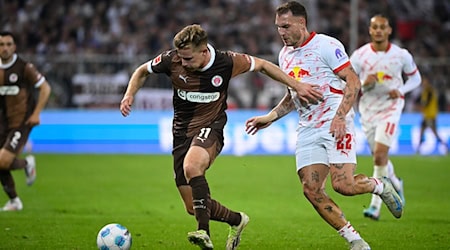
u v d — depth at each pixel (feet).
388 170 77.25
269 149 161.89
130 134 164.04
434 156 159.02
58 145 163.73
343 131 52.31
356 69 80.23
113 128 164.04
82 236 65.72
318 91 54.65
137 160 145.79
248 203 90.99
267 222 75.31
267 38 195.93
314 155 54.80
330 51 54.19
